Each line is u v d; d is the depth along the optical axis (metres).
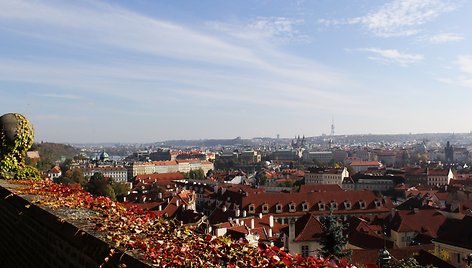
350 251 40.19
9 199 17.91
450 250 52.06
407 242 69.62
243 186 154.38
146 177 199.50
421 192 138.62
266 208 98.81
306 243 58.56
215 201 113.44
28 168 26.81
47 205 14.69
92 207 14.18
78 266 10.65
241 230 60.66
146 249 9.02
